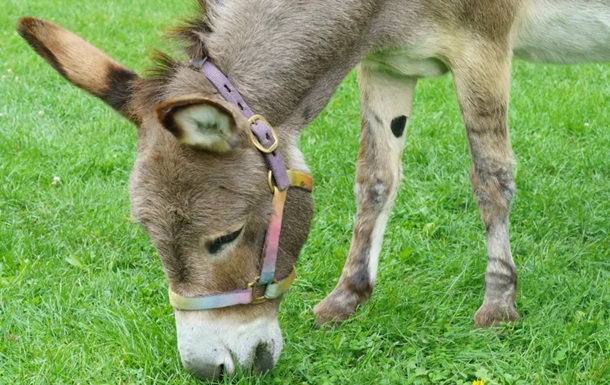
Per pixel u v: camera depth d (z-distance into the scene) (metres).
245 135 2.62
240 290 2.66
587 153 3.71
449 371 2.85
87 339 2.95
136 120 2.64
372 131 3.06
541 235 3.34
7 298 3.08
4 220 3.41
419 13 2.87
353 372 2.85
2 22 5.40
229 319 2.68
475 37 2.92
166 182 2.59
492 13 2.91
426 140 3.84
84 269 3.20
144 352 2.89
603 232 3.35
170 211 2.59
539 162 3.71
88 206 3.47
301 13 2.76
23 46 4.83
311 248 3.29
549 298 3.06
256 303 2.70
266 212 2.65
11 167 3.62
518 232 3.36
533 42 3.05
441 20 2.89
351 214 3.45
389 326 2.97
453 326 2.99
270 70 2.72
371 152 3.06
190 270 2.63
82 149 3.77
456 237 3.35
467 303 3.09
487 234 3.02
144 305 3.08
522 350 2.92
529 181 3.57
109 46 4.92
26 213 3.44
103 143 3.83
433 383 2.83
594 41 3.05
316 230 3.36
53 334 2.99
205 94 2.63
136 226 3.36
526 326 2.96
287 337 2.94
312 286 3.17
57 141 3.82
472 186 3.02
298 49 2.75
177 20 2.73
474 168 3.01
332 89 2.83
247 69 2.70
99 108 4.11
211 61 2.69
